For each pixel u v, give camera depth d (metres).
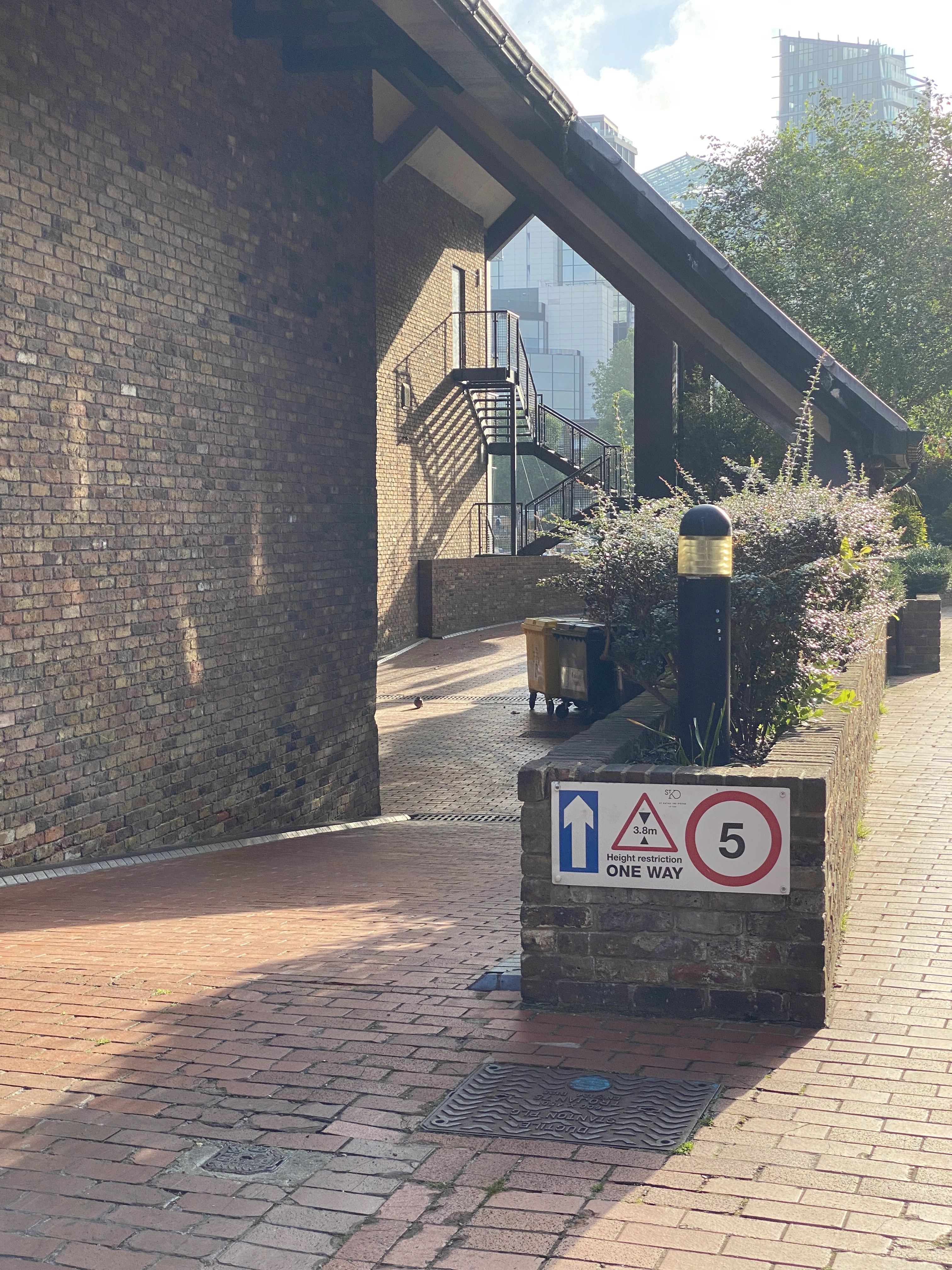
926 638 16.25
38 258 7.62
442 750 16.03
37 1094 3.98
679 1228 3.01
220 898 7.32
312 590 11.34
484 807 12.77
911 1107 3.67
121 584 8.53
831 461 12.73
